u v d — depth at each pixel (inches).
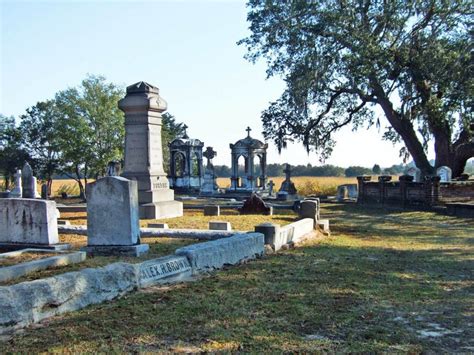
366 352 213.2
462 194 1223.5
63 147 1839.3
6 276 334.3
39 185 2236.7
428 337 236.1
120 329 237.9
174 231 546.0
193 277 358.3
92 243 444.5
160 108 820.6
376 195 1301.7
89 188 445.7
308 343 223.8
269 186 1782.7
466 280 367.9
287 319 259.6
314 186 1895.9
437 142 1533.0
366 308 283.6
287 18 1366.9
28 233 472.1
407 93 1375.5
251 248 439.8
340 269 398.6
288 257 453.1
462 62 1301.7
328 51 1342.3
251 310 275.0
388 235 700.0
